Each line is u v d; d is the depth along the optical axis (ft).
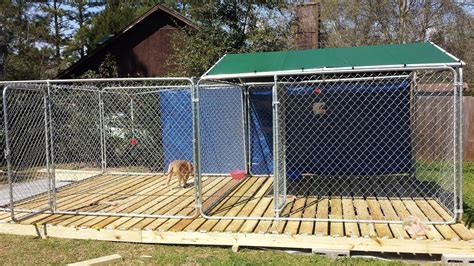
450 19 60.13
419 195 21.53
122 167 33.42
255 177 27.66
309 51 20.07
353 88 24.98
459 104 16.19
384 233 15.24
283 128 19.40
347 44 64.23
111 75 45.70
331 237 15.21
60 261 15.10
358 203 20.06
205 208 18.97
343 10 65.46
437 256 14.76
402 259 14.90
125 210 19.63
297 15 47.60
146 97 32.71
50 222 17.94
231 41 41.19
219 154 28.89
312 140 25.49
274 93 16.94
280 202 19.25
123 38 47.19
